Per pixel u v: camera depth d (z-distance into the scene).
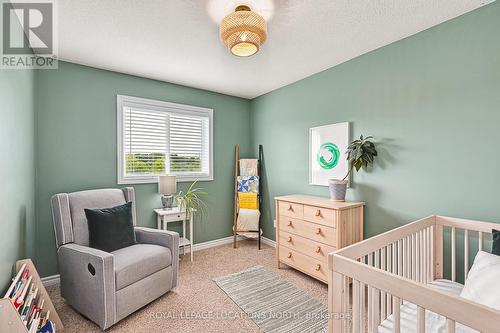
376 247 1.34
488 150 1.67
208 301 2.12
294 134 3.24
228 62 2.61
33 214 2.26
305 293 2.25
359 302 1.01
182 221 3.32
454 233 1.76
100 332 1.71
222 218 3.74
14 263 1.69
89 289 1.76
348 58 2.53
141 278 1.94
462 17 1.78
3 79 1.47
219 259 3.09
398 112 2.16
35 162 2.33
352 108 2.54
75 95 2.59
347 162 2.58
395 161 2.18
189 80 3.15
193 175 3.45
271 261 3.03
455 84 1.82
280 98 3.45
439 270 1.84
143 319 1.87
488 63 1.67
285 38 2.11
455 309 0.73
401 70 2.13
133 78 2.96
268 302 2.10
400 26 1.93
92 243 2.10
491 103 1.66
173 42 2.17
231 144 3.84
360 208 2.38
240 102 3.94
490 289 1.12
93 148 2.70
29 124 2.10
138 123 3.04
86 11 1.71
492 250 1.43
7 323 1.23
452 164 1.84
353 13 1.75
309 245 2.46
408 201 2.10
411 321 1.21
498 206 1.63
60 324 1.74
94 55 2.41
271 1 1.61
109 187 2.80
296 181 3.22
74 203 2.23
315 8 1.69
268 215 3.69
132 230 2.33
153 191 3.10
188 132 3.46
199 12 1.74
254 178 3.69
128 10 1.71
